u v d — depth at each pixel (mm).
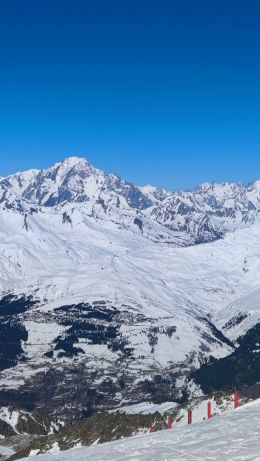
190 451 46438
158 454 47250
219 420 65500
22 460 69938
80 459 53344
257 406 74688
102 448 61062
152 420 158875
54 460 59219
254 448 44500
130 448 54438
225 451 44562
